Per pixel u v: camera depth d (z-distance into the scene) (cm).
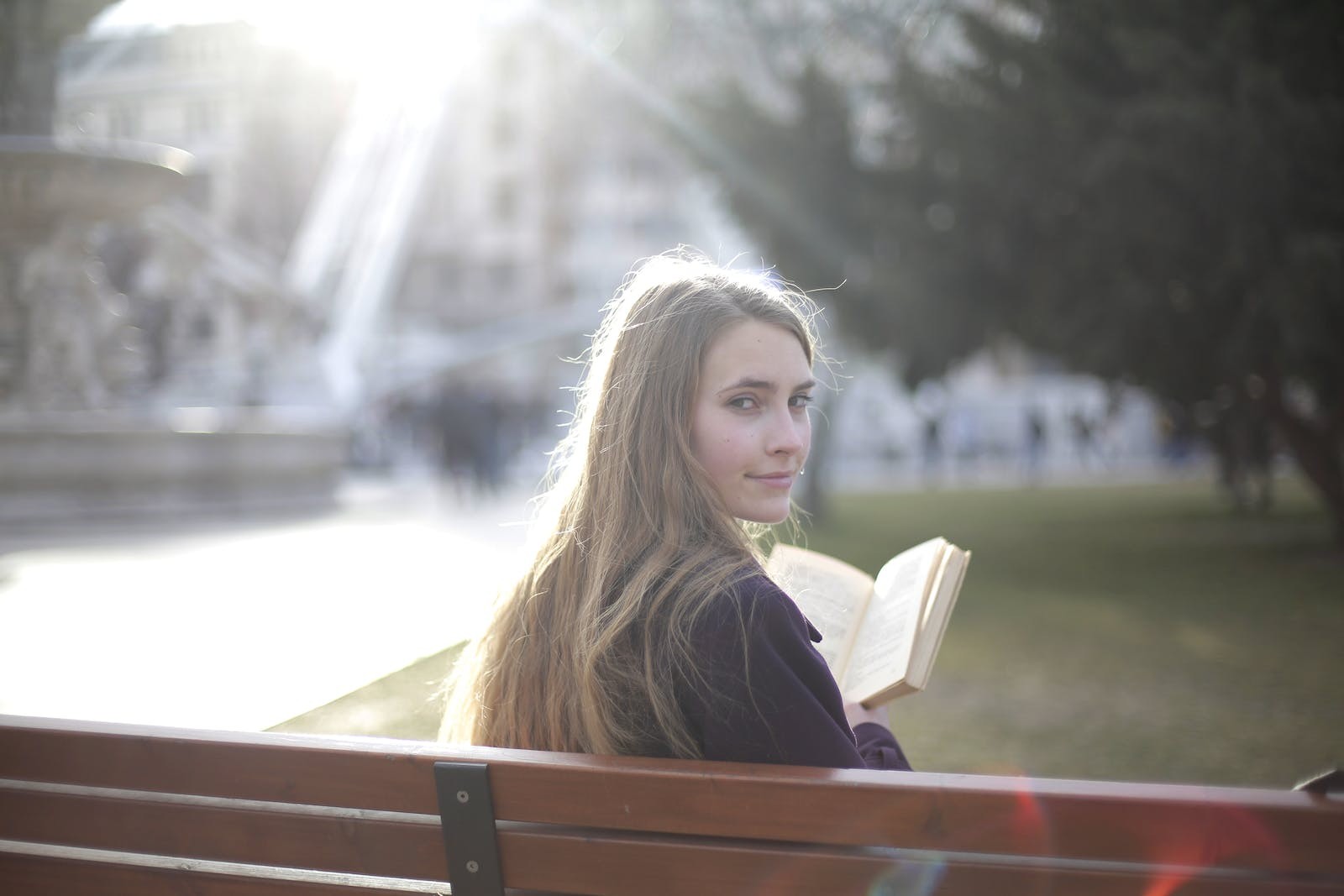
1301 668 576
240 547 1058
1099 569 988
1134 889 99
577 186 6025
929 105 1120
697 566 140
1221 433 1441
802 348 154
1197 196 893
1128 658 612
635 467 151
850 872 110
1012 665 602
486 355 4738
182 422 1423
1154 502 1789
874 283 1150
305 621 637
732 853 114
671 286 156
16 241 1230
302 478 1578
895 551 1142
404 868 129
